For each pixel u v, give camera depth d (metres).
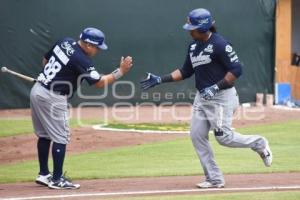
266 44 65.06
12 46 58.88
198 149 26.08
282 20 65.62
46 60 27.41
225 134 25.73
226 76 25.03
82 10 60.22
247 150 37.94
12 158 36.12
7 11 58.59
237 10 63.88
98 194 24.66
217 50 25.03
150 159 35.00
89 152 37.66
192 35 25.33
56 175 26.34
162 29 62.41
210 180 26.08
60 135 26.36
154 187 26.41
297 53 75.44
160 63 62.44
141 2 61.78
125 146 39.91
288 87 65.94
